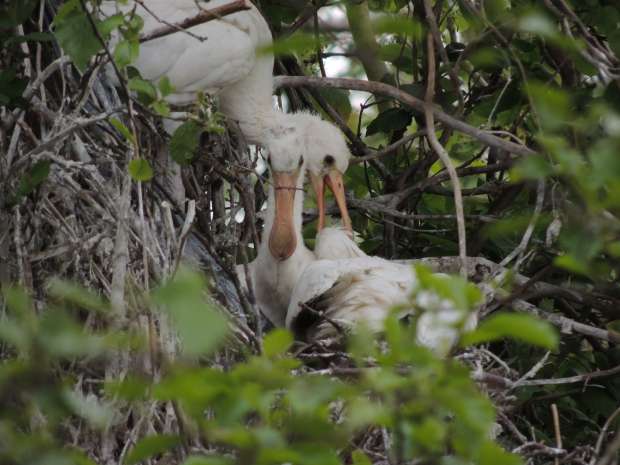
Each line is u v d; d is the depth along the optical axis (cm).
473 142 1308
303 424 584
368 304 959
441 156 928
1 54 996
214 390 555
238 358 935
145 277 870
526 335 542
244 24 1258
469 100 1241
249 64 1246
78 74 1073
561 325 1033
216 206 1241
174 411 829
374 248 1265
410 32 639
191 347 492
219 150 1246
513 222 740
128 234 905
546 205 1091
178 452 786
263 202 1334
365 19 1305
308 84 1244
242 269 1127
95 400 805
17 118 942
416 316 599
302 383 579
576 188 716
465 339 561
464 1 1054
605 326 1135
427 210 1277
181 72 1220
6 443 585
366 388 610
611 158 634
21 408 747
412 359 582
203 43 1220
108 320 818
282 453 549
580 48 962
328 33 1013
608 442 1027
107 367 812
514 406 895
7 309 861
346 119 1412
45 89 1020
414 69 1266
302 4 1334
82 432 820
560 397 1053
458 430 609
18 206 896
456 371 589
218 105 1277
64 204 940
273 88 1280
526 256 990
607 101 1036
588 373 1019
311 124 1260
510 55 1115
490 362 991
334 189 1245
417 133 1198
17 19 959
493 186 1220
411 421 589
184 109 1211
